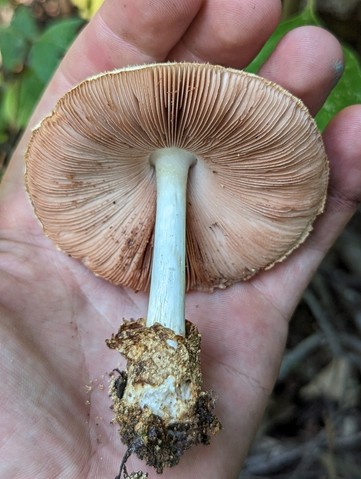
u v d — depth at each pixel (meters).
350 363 0.18
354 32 0.18
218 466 0.11
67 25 0.14
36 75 0.14
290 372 0.19
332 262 0.19
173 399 0.10
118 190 0.13
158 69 0.09
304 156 0.10
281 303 0.13
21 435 0.10
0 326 0.10
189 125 0.10
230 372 0.12
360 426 0.18
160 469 0.10
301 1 0.15
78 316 0.12
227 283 0.13
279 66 0.12
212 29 0.12
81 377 0.12
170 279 0.11
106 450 0.11
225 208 0.13
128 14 0.12
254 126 0.10
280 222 0.12
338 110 0.13
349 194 0.12
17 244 0.13
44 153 0.11
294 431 0.18
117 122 0.10
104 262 0.13
